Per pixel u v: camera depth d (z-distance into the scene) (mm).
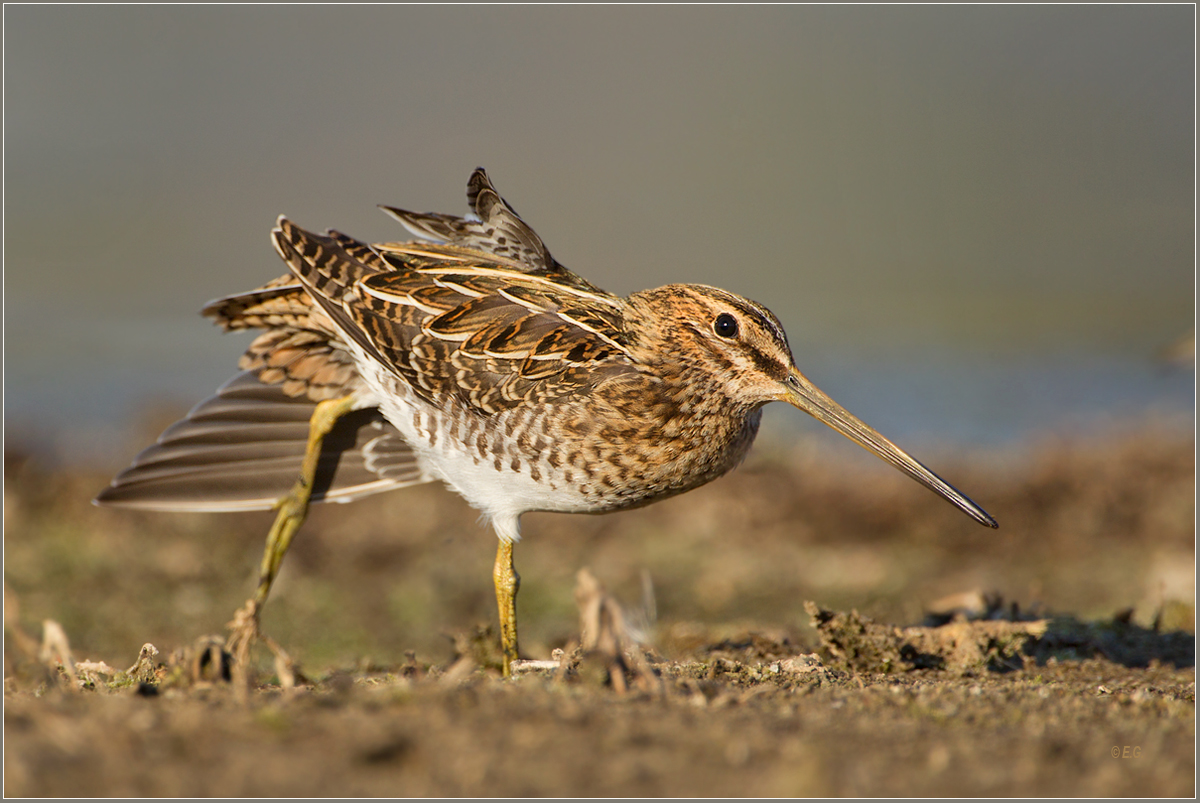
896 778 5418
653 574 14617
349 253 9828
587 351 9359
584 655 7633
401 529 15602
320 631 12508
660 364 9453
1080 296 28594
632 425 9258
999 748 5895
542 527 16172
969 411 20219
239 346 23812
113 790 5074
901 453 9641
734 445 9875
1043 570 14742
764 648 9953
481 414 9305
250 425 10531
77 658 11102
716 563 14922
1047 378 22391
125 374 21297
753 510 16312
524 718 6043
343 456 10594
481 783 5219
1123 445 17250
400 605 13461
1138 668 9844
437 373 9344
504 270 9938
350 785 5176
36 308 25531
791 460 17391
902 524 15906
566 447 9227
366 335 9430
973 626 9695
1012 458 17578
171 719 5926
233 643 9516
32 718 5918
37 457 16703
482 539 15695
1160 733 6238
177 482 10484
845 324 26438
